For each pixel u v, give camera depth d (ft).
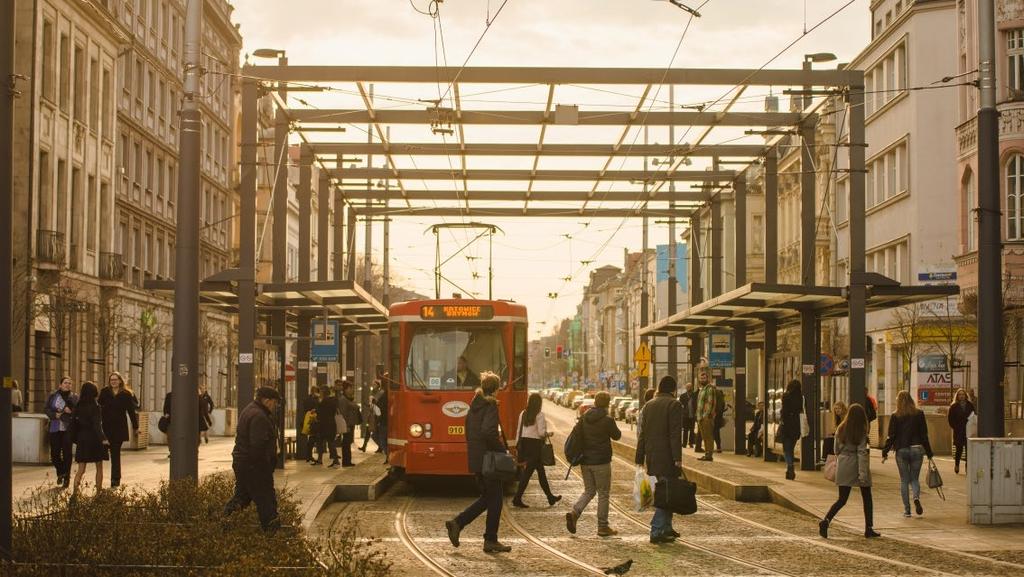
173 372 54.08
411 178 111.14
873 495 73.61
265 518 43.75
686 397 122.21
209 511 44.52
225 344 186.09
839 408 82.94
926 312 142.31
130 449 118.42
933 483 64.85
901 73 161.38
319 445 96.02
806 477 84.43
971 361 138.82
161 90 183.32
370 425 123.65
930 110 153.58
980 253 61.93
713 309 102.01
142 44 171.63
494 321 80.12
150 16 175.73
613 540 55.83
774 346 105.60
